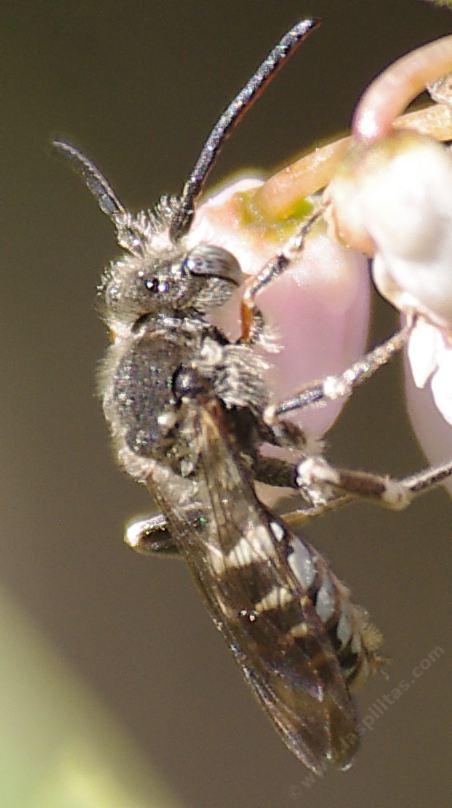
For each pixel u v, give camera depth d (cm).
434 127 9
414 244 9
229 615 9
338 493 9
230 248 9
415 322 9
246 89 9
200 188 9
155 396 9
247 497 9
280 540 9
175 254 9
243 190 9
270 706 9
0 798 11
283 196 9
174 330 9
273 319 9
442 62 9
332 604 9
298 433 9
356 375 9
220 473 9
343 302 9
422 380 9
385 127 9
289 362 9
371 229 9
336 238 9
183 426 9
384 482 9
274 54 9
